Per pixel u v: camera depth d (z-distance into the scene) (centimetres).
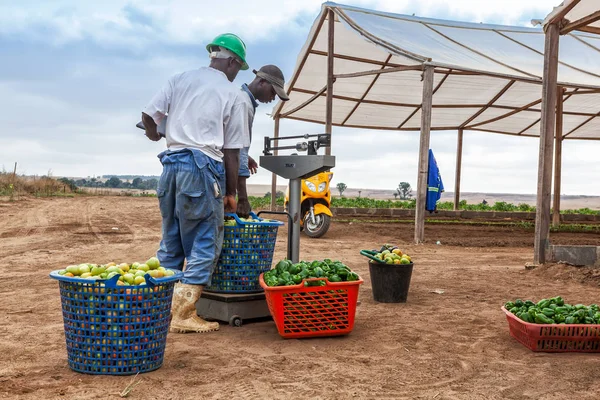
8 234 1429
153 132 532
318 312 509
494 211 2356
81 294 394
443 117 2180
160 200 520
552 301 514
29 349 461
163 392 368
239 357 450
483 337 526
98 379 390
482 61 1564
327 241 1375
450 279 871
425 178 1384
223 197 538
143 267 429
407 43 1511
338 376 409
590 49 1662
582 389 391
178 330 527
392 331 545
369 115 2120
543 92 966
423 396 373
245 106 537
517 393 382
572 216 2345
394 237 1508
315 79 1808
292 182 616
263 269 578
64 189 3788
